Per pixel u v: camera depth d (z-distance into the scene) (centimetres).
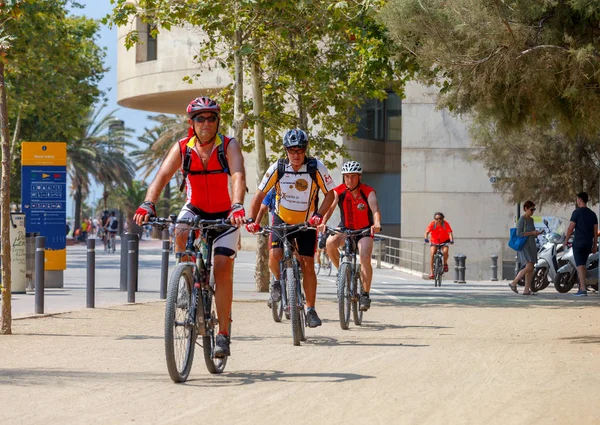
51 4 3316
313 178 1173
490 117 1533
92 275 1753
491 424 655
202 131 862
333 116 2606
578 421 666
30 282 2297
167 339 812
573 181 3525
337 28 2038
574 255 2344
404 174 5106
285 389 806
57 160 2342
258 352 1082
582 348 1129
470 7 1345
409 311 1762
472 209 5084
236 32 2119
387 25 1474
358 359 1018
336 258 1448
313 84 2441
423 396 772
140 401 746
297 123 2527
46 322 1471
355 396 771
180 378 834
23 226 2167
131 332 1327
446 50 1407
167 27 2064
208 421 665
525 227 2364
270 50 2267
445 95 1686
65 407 720
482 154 3756
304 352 1083
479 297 2250
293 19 2097
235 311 1706
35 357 1038
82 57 4456
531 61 1339
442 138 5094
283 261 1176
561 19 1354
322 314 1662
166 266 2047
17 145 4634
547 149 3538
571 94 1351
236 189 859
